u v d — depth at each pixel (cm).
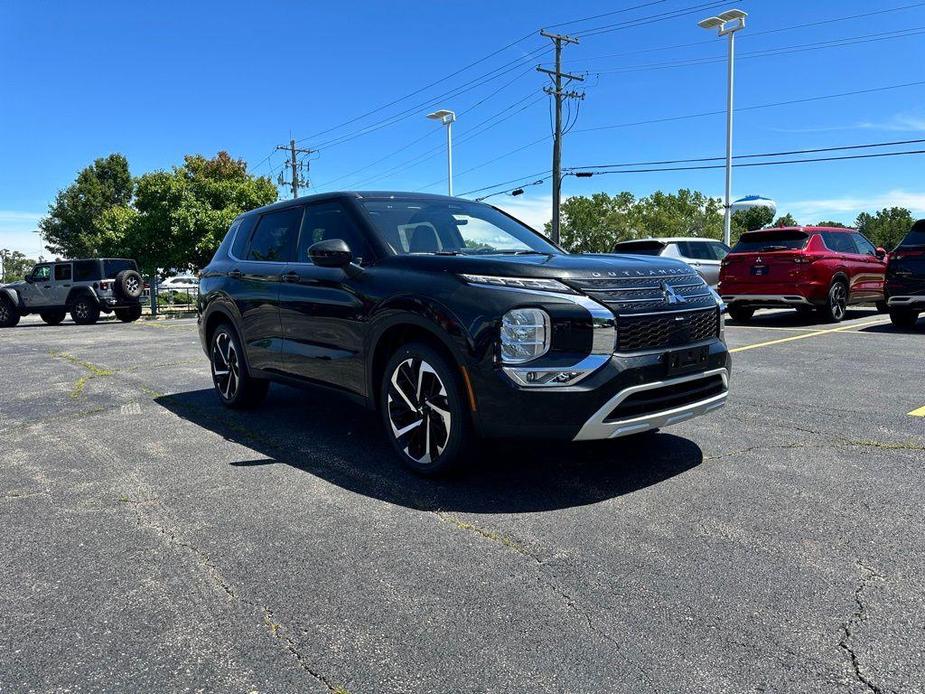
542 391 345
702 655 223
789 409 553
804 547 300
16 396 692
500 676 214
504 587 271
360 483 397
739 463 417
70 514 356
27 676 219
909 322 1103
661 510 346
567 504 357
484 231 498
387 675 216
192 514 353
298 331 494
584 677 213
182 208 2559
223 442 495
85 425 557
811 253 1167
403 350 403
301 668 221
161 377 800
